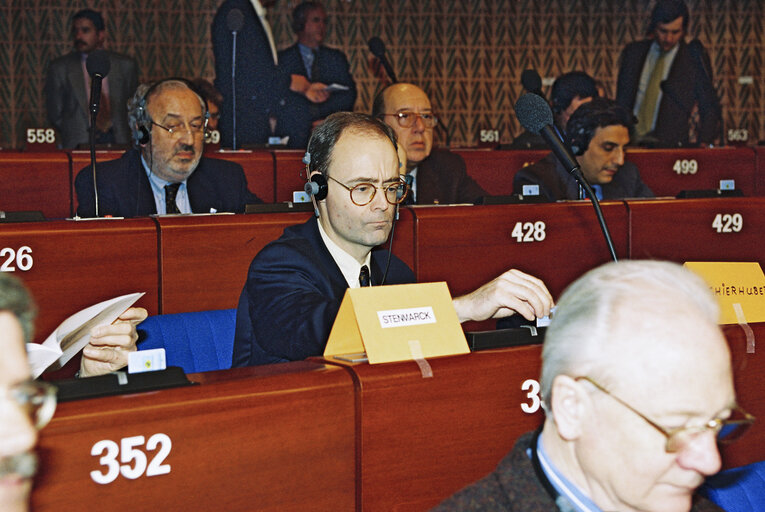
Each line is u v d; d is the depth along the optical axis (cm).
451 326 166
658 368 92
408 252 346
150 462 131
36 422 92
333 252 228
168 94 414
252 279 221
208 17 1045
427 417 155
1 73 999
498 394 162
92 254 301
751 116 1155
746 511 156
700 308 96
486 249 359
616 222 382
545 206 371
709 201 397
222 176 445
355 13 1105
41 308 295
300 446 144
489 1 1133
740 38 1145
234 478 138
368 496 150
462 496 103
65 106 844
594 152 483
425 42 1126
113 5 1015
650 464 93
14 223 295
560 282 376
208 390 136
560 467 102
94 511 127
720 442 99
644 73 951
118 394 134
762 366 186
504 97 1147
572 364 96
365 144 220
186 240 316
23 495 93
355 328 165
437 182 508
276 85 770
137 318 190
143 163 422
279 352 209
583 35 1141
